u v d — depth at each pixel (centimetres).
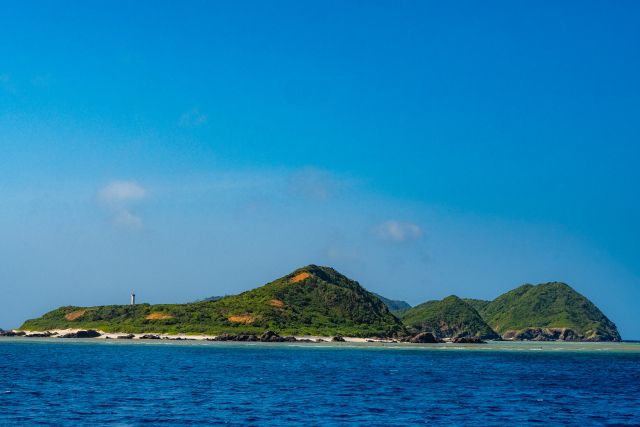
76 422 5856
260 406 6919
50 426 5659
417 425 5931
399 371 11962
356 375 10869
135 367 11788
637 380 10850
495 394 8369
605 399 8019
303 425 5834
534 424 6066
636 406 7381
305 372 11288
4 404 6875
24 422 5844
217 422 5919
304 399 7550
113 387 8500
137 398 7431
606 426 5988
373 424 5947
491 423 6094
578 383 10094
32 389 8200
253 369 11744
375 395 8056
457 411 6800
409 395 8119
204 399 7419
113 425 5728
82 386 8569
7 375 10019
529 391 8794
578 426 5978
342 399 7606
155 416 6200
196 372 10938
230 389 8456
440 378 10631
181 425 5759
